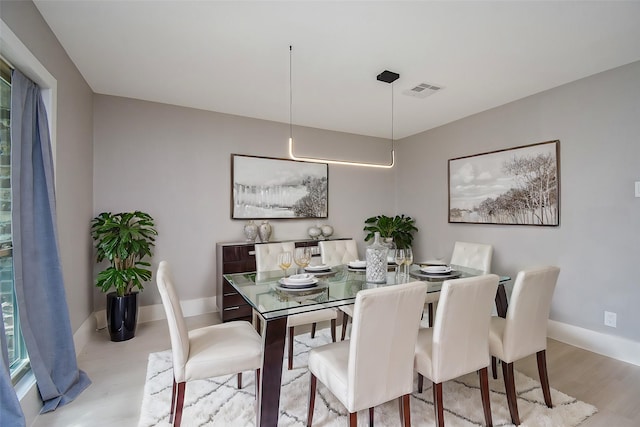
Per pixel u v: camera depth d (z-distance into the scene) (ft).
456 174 13.48
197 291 12.23
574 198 9.55
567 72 9.00
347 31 7.03
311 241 13.51
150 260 11.44
